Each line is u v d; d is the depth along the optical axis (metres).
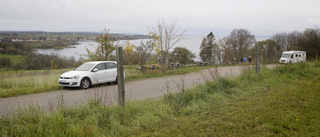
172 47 19.30
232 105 5.90
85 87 11.67
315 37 43.31
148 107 5.84
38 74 16.81
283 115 4.63
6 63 43.88
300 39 47.00
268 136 3.71
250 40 69.25
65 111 5.49
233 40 70.25
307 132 3.80
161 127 4.65
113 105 5.81
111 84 13.10
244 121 4.43
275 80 9.30
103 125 4.86
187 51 54.78
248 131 3.96
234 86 8.30
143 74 17.28
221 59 70.69
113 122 4.83
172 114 5.52
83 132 4.34
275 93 6.83
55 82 13.04
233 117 4.72
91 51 19.70
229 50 69.81
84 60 19.67
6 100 8.79
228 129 4.11
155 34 19.06
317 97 5.92
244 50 67.56
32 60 44.50
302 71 11.13
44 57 45.22
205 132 4.05
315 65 12.91
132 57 20.30
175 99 6.60
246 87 8.30
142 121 4.97
